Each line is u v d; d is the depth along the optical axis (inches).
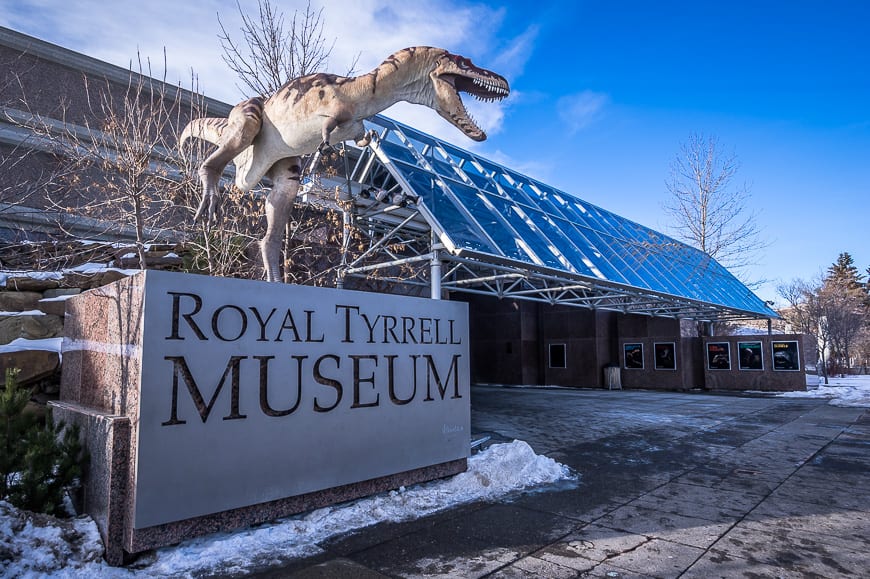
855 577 148.9
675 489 244.7
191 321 167.0
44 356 261.6
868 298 2117.4
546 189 704.4
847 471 281.1
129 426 157.6
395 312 231.0
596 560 160.7
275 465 182.5
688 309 844.0
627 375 922.7
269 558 158.9
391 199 392.5
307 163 386.0
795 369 796.0
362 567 154.0
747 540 178.2
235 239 360.8
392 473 220.7
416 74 224.1
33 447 164.1
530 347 1003.3
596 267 518.3
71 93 393.7
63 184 353.1
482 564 157.2
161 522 154.3
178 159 355.3
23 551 140.1
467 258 382.6
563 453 331.6
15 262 335.3
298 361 193.2
